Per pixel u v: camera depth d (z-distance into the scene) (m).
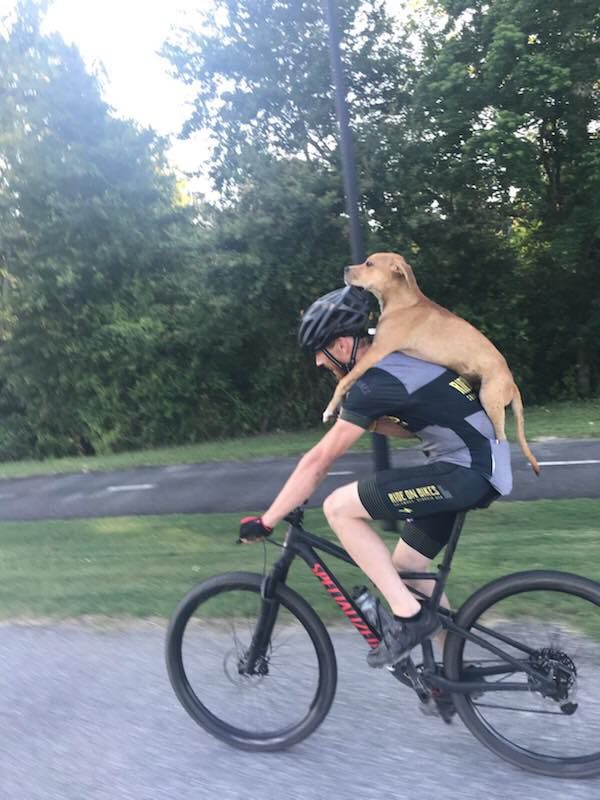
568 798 2.53
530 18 16.03
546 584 2.72
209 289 17.83
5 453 20.86
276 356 19.44
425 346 3.00
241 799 2.60
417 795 2.58
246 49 17.62
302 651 2.96
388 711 3.15
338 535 2.77
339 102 5.95
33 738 3.10
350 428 2.66
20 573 5.80
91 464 14.61
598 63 16.48
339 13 17.08
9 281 20.03
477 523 6.43
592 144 17.75
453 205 18.86
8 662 3.89
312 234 17.06
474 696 2.79
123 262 19.86
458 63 16.52
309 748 2.92
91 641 4.12
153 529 7.37
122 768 2.85
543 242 20.34
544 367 21.36
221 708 3.04
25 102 19.62
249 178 17.34
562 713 2.73
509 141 15.70
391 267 4.03
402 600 2.70
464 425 2.65
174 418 19.80
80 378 19.88
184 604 3.06
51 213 19.31
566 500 7.20
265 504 8.59
